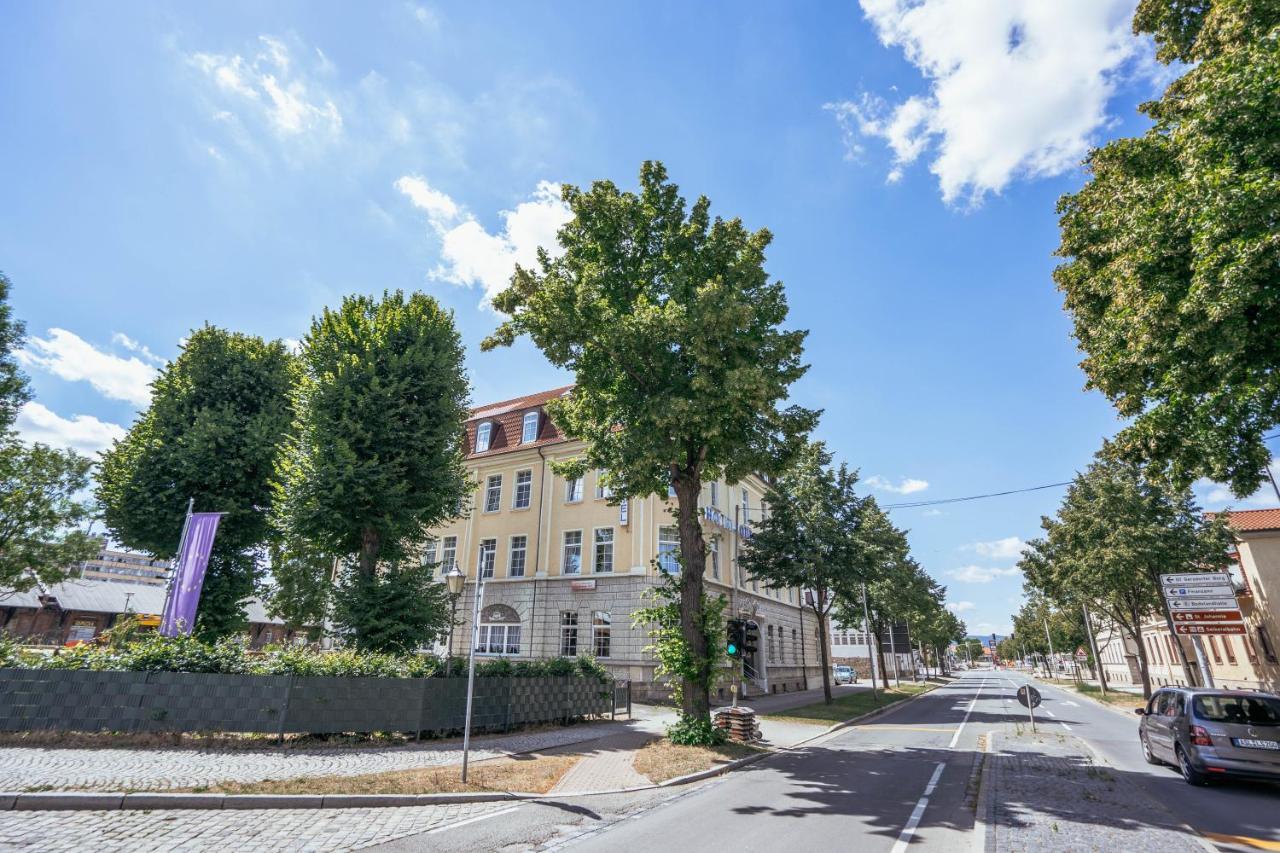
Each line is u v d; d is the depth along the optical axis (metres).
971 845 6.96
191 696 12.13
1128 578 25.97
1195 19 13.23
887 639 60.28
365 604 18.89
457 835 7.41
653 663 26.41
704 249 16.20
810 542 27.70
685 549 15.66
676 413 13.68
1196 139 10.02
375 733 13.23
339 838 7.07
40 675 11.75
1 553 22.42
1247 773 9.95
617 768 11.70
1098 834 6.95
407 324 21.81
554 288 14.96
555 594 29.61
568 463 17.39
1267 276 9.02
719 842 7.16
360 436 19.52
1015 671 129.75
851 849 6.84
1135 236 10.67
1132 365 11.66
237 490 24.48
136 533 23.92
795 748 15.37
